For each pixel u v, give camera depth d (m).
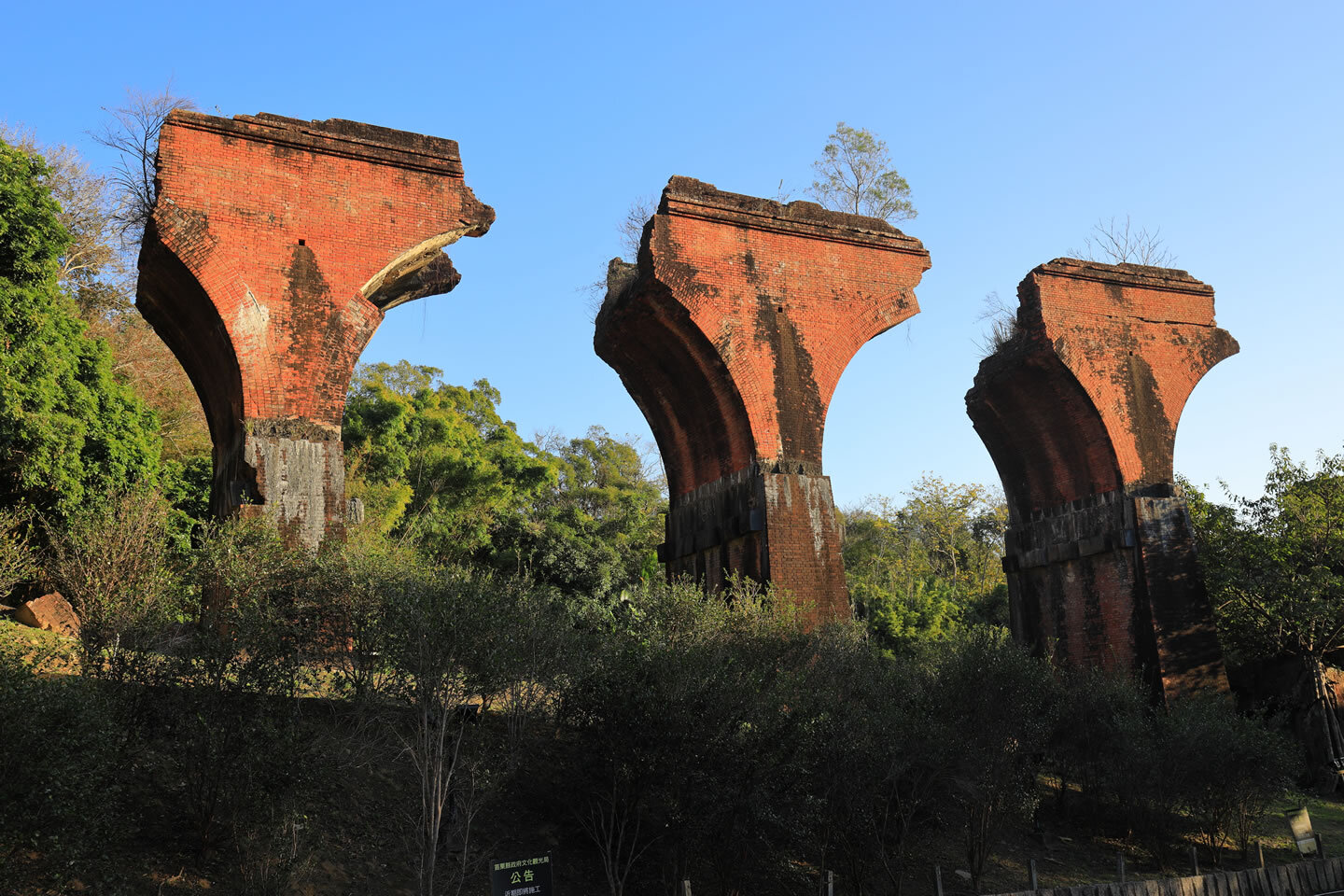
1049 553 23.48
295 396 15.59
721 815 11.09
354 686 11.74
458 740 10.81
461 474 35.12
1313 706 20.73
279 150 16.34
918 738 12.96
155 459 19.64
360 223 16.62
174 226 15.31
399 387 44.31
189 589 12.17
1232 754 15.34
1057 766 17.33
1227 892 12.77
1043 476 24.05
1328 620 21.02
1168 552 21.70
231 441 16.34
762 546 18.16
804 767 11.71
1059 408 23.05
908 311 20.41
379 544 25.91
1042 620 23.81
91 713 8.55
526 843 11.52
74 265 28.17
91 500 17.05
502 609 11.55
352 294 16.31
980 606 39.66
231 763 9.71
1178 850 15.65
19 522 15.43
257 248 15.84
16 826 7.89
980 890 13.19
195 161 15.74
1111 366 22.77
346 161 16.78
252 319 15.56
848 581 45.53
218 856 9.70
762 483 18.36
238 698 10.04
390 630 11.14
